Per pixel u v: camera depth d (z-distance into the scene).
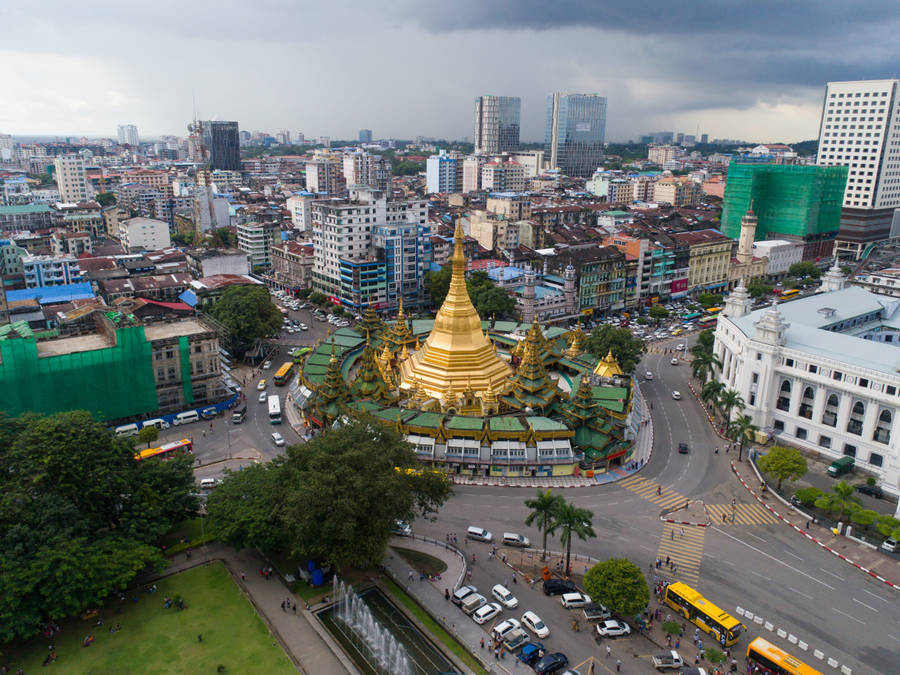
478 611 89.31
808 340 153.75
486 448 131.00
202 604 91.75
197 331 160.75
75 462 95.38
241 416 152.75
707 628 87.44
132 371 148.38
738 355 162.25
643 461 138.62
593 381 164.38
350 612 90.31
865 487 127.88
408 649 84.38
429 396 148.75
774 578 100.44
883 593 97.50
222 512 97.69
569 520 95.06
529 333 157.12
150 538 94.81
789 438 150.88
